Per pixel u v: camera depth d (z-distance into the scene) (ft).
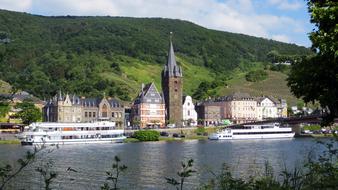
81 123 557.74
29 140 504.43
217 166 252.42
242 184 69.05
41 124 531.09
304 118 599.16
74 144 533.96
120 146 484.74
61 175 219.41
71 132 542.16
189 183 186.80
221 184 72.28
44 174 65.16
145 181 202.39
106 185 68.69
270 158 300.40
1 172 60.95
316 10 80.69
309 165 74.74
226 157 322.75
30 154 63.41
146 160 305.32
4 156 321.11
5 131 603.26
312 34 81.87
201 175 207.10
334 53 77.66
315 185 65.82
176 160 303.27
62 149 432.25
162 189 182.29
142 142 581.12
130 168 252.42
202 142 570.05
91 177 215.10
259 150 392.06
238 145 482.28
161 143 551.59
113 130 571.28
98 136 562.25
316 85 88.28
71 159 315.37
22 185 165.48
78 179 207.92
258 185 67.82
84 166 267.18
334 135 87.04
